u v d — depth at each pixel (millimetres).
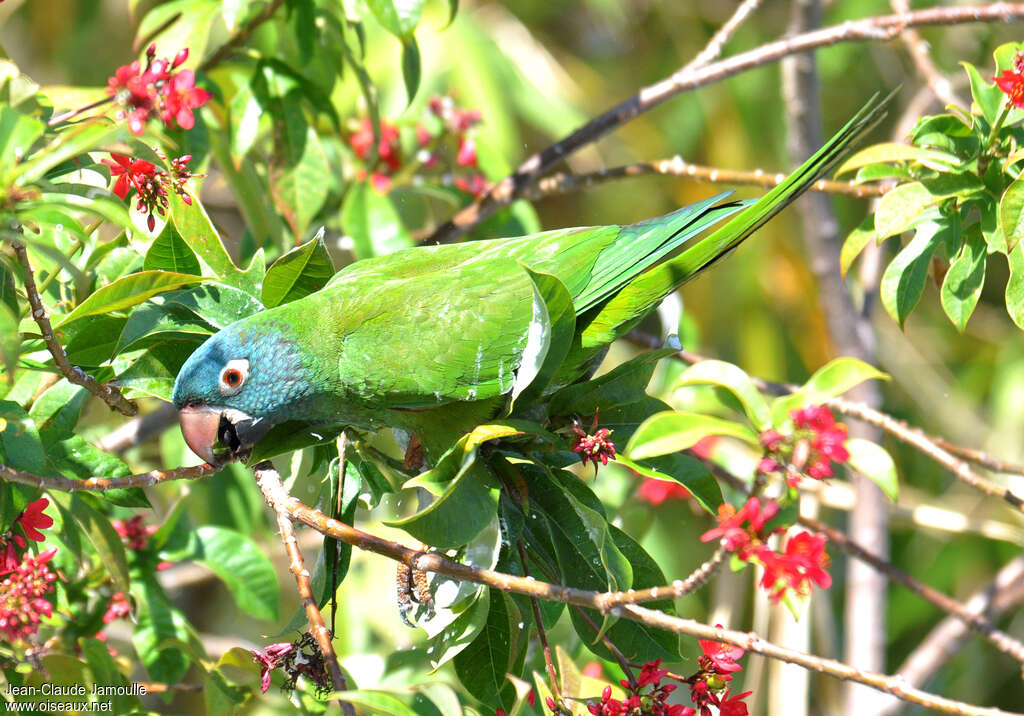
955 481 13766
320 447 7129
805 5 10453
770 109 14992
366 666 8758
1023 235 6352
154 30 9000
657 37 16297
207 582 12883
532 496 6387
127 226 5422
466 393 7008
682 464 6219
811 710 12531
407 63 8094
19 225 5496
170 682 7848
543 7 16047
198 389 6598
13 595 5824
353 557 10867
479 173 10992
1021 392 13555
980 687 13523
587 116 15000
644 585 6293
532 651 7953
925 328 14594
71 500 6551
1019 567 11156
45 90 6703
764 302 14438
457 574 5402
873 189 8367
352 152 10930
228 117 8766
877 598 11109
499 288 7109
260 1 8789
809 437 4566
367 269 7488
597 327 7227
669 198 15328
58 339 6109
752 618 12953
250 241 9781
